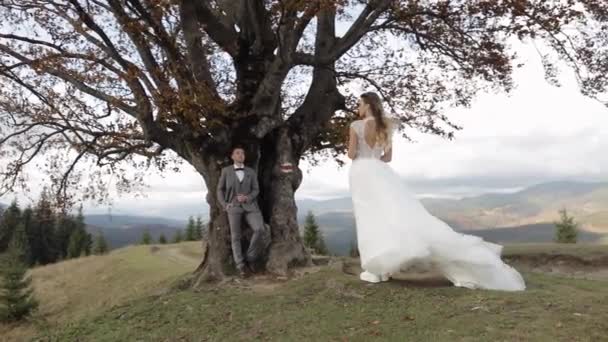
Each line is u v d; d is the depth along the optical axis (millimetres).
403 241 6727
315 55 11156
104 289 22062
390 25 12258
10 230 57062
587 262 10859
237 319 6852
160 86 9477
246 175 9211
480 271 6777
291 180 10375
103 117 11312
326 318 6332
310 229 47781
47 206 12727
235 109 10289
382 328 5707
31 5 10969
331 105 11648
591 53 11398
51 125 11625
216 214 10133
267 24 10297
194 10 9344
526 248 12430
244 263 9320
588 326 5078
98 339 6832
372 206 7180
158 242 62375
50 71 9953
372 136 7375
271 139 10711
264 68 10656
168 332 6703
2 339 17453
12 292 19625
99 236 59875
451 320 5617
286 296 7637
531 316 5457
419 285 7258
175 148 10742
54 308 21531
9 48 10117
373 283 7438
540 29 10945
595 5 10422
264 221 10234
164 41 9445
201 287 9047
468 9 11117
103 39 9367
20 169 12195
